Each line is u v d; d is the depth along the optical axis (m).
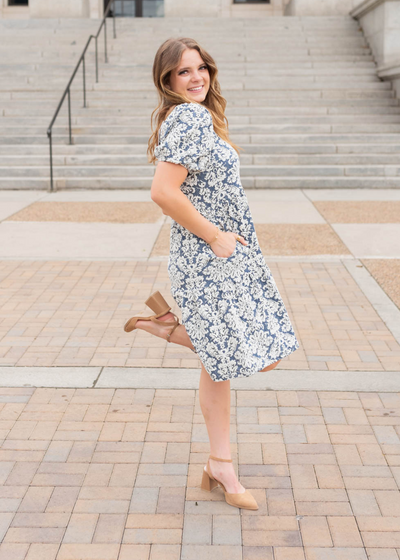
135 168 10.69
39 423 3.17
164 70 2.33
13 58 14.46
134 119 12.14
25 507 2.54
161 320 2.55
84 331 4.38
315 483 2.70
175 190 2.22
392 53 13.34
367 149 11.20
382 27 13.47
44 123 12.20
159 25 15.70
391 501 2.57
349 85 13.32
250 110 12.54
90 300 5.00
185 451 2.93
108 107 12.73
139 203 9.22
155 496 2.62
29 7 18.77
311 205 9.01
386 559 2.26
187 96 2.36
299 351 4.05
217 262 2.34
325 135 11.50
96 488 2.66
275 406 3.35
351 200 9.40
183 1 18.56
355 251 6.43
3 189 10.48
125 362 3.89
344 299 5.03
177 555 2.28
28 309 4.80
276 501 2.58
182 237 2.38
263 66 14.05
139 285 5.37
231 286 2.37
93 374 3.73
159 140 2.32
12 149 11.23
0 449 2.94
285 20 15.69
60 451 2.93
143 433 3.08
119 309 4.80
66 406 3.35
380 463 2.83
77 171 10.70
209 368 2.36
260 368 2.40
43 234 7.22
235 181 2.34
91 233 7.27
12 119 12.16
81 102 12.84
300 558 2.27
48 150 11.25
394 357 3.96
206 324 2.35
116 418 3.22
